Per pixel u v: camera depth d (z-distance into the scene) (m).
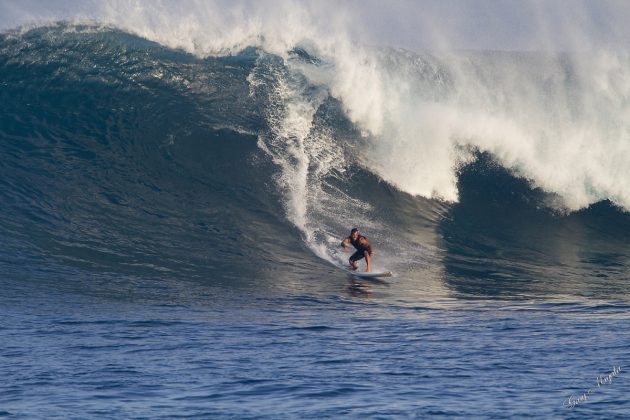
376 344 42.66
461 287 59.97
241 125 80.25
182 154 75.88
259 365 38.12
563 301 56.12
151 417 30.61
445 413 30.91
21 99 79.75
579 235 78.88
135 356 39.41
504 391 33.91
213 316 48.53
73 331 43.94
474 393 33.59
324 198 74.75
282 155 78.12
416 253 68.81
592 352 40.88
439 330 46.22
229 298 53.25
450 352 40.91
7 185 68.12
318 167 78.25
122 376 36.06
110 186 70.19
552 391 33.84
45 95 80.50
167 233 64.75
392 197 78.19
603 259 71.75
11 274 55.22
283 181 75.06
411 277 62.00
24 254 58.81
